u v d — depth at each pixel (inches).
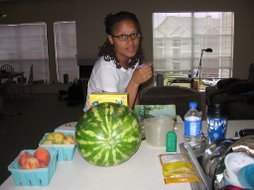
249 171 25.6
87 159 34.6
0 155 123.1
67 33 282.7
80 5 264.1
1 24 287.7
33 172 30.4
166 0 257.3
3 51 293.3
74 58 286.7
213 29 261.0
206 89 209.3
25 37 288.0
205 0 256.2
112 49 49.8
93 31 266.8
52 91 289.9
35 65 292.5
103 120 33.9
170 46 265.3
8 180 33.0
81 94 236.4
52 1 277.9
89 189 30.1
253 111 130.6
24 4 280.8
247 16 255.9
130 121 34.8
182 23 261.3
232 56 263.3
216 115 42.1
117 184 31.0
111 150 33.4
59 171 34.5
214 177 28.5
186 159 35.9
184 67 268.1
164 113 50.6
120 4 260.8
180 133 47.8
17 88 280.8
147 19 260.4
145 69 47.6
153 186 30.4
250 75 220.1
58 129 44.8
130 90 49.1
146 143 43.5
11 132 158.6
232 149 29.2
